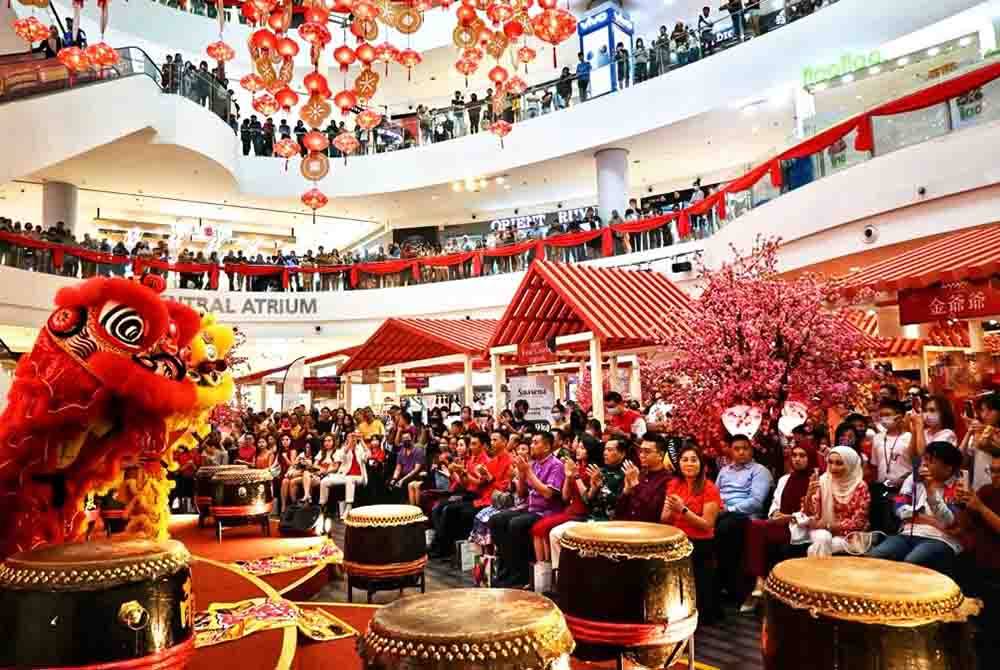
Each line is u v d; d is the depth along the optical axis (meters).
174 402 2.93
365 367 13.46
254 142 19.77
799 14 13.91
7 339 15.55
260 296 18.56
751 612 4.82
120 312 2.82
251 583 4.04
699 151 17.97
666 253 14.73
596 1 19.11
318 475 9.43
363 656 1.84
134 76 14.30
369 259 19.86
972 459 4.50
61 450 2.86
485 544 6.00
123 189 19.19
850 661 1.84
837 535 4.32
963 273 5.61
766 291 5.62
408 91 23.02
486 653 1.71
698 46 15.48
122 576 2.01
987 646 3.43
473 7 6.89
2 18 13.04
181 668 2.15
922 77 9.90
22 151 11.41
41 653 1.92
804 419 4.98
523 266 17.56
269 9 6.91
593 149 17.36
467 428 8.55
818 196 9.84
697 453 4.64
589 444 5.38
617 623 2.59
